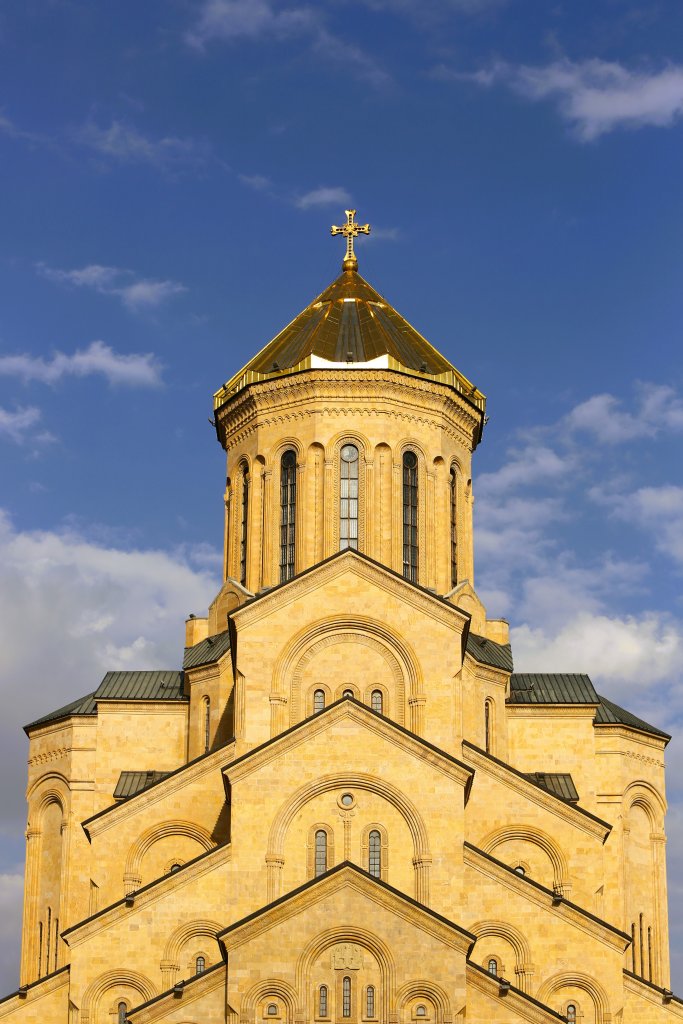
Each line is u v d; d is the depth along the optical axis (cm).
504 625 8506
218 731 7906
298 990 6206
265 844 6688
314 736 6788
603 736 8338
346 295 8912
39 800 8412
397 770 6756
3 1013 7006
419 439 8300
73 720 8281
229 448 8644
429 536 8206
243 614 7250
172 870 6869
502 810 7469
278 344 8750
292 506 8231
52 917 8144
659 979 8238
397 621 7256
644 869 8350
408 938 6253
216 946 6794
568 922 6900
